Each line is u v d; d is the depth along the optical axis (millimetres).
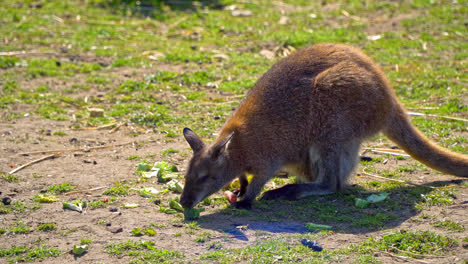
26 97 12242
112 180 8344
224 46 16172
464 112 10945
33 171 8688
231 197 7688
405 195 7641
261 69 14164
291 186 7785
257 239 6422
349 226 6785
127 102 12156
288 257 5938
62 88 12867
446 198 7402
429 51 15211
